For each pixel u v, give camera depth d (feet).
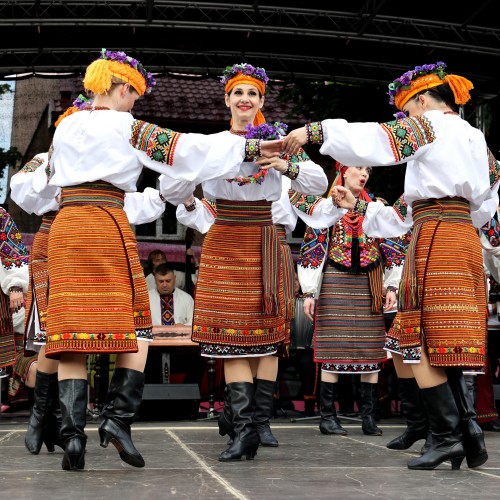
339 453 12.48
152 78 11.04
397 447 13.16
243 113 13.35
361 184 16.66
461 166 10.28
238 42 26.02
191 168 10.27
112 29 25.25
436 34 24.98
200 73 26.89
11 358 16.10
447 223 10.35
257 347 11.85
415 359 10.27
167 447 13.01
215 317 11.89
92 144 9.98
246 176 11.72
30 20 23.57
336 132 10.25
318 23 24.57
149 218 13.82
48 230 13.08
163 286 23.32
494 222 13.03
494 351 18.61
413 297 10.32
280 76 27.09
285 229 14.82
